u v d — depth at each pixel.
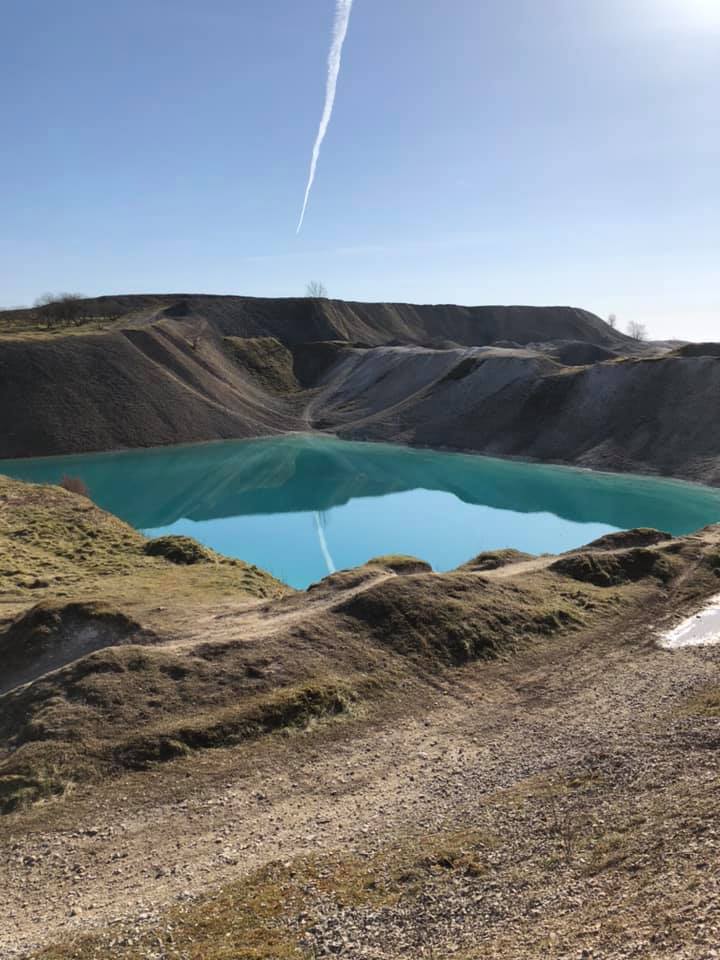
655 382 114.06
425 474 108.56
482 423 129.00
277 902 14.91
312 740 24.55
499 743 24.14
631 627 35.53
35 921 15.91
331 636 30.83
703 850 13.29
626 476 101.25
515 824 17.28
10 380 120.44
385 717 26.34
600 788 18.30
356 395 160.38
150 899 16.17
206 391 143.62
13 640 32.78
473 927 12.84
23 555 46.59
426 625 32.34
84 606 34.22
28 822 20.09
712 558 44.50
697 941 10.22
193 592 40.03
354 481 104.50
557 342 194.12
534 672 30.42
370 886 15.12
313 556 67.19
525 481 101.44
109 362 132.62
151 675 26.91
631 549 45.00
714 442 99.31
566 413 120.62
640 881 12.92
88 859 18.41
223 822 19.89
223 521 81.75
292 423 148.12
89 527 54.50
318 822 19.53
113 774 22.19
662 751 19.84
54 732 23.70
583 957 10.70
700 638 33.69
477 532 76.44
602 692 27.83
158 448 123.94
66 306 166.88
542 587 38.78
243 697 26.36
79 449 117.19
